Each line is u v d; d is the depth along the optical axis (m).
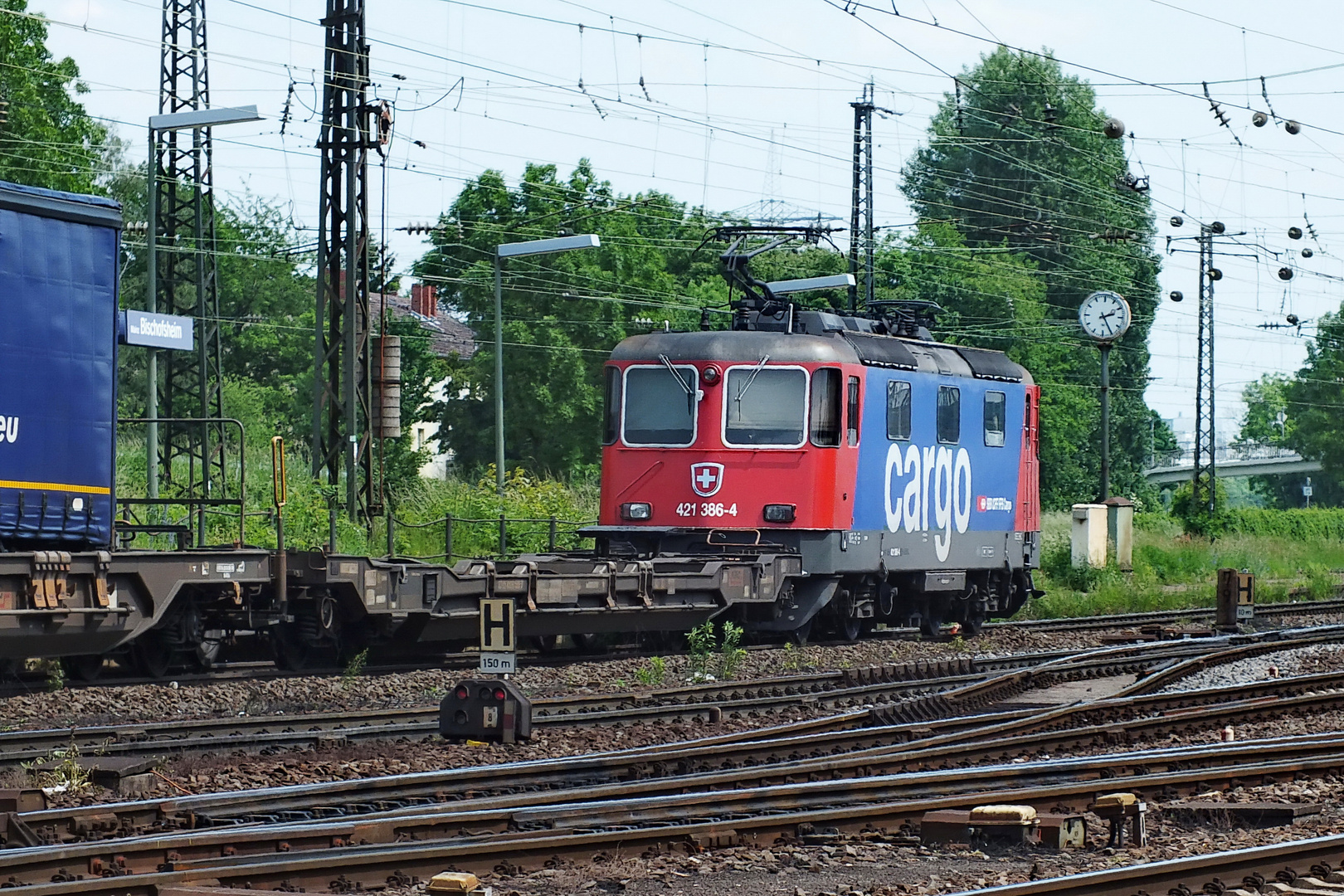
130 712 32.25
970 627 55.62
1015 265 165.12
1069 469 163.50
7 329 33.84
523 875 18.55
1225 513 128.00
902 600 53.03
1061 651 46.34
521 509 72.38
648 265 128.88
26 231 34.31
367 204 61.00
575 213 129.25
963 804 21.67
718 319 131.50
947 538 52.16
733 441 46.59
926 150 179.25
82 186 122.75
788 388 46.50
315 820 20.22
